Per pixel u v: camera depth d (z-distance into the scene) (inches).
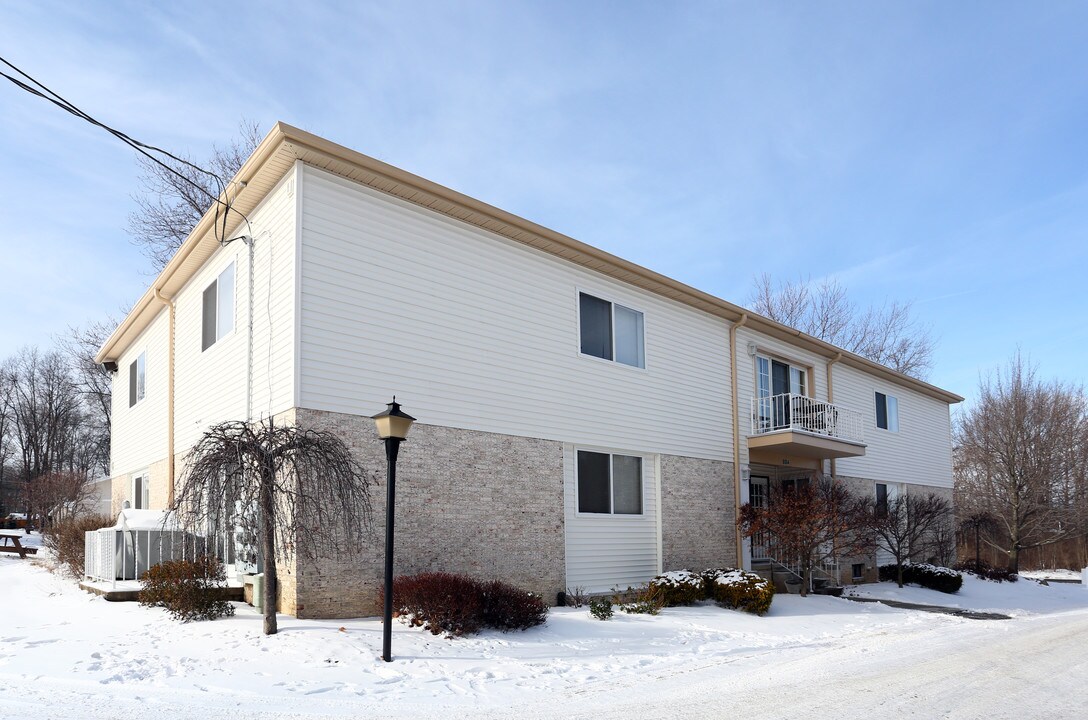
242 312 483.5
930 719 255.0
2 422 1758.1
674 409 638.5
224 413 498.9
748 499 701.3
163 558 485.1
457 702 272.4
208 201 1072.2
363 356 438.0
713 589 565.3
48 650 321.4
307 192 427.8
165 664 300.2
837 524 666.2
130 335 761.6
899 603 663.1
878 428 930.1
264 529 354.9
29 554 870.4
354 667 306.2
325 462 357.4
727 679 323.0
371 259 450.3
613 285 601.0
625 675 327.6
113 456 837.2
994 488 1445.6
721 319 706.8
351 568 413.1
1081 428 1444.4
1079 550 1541.6
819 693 294.4
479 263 506.3
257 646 328.5
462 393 481.7
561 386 545.0
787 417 772.6
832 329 1546.5
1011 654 397.1
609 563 562.9
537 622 415.8
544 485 521.0
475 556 471.2
